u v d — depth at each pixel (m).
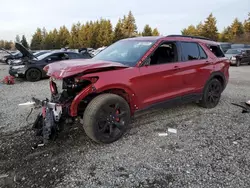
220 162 2.92
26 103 5.76
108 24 61.59
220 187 2.44
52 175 2.69
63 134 3.78
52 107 3.34
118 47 4.45
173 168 2.81
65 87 3.45
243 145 3.39
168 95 4.15
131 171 2.76
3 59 20.86
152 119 4.50
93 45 64.44
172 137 3.70
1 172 2.75
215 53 5.29
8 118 4.65
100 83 3.20
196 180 2.56
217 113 4.89
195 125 4.21
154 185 2.49
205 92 4.96
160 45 4.02
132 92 3.59
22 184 2.53
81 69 3.08
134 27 60.78
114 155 3.13
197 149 3.28
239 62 17.28
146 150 3.27
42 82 9.70
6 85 8.92
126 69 3.52
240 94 6.84
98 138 3.33
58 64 3.50
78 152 3.22
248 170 2.74
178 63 4.27
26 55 9.84
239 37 51.94
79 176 2.66
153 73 3.80
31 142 3.52
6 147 3.36
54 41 74.06
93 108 3.23
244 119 4.52
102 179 2.61
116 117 3.48
